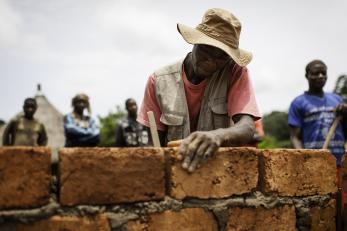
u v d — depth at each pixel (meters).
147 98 2.96
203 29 2.61
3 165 1.95
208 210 2.32
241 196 2.41
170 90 2.83
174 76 2.85
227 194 2.36
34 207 2.00
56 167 2.14
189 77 2.82
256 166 2.44
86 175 2.08
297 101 4.75
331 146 4.49
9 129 6.06
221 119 2.76
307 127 4.66
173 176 2.23
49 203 2.04
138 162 2.17
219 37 2.56
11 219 1.96
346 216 2.70
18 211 1.97
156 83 2.88
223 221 2.34
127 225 2.14
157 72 2.92
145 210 2.19
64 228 2.04
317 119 4.59
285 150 2.54
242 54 2.66
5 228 1.95
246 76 2.72
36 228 2.00
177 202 2.25
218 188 2.33
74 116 6.04
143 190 2.17
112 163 2.12
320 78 4.62
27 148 1.99
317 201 2.65
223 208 2.35
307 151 2.62
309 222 2.61
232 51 2.54
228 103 2.74
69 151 2.06
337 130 4.51
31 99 6.08
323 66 4.65
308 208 2.62
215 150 2.26
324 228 2.67
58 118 12.36
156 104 2.94
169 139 2.86
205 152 2.23
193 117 2.85
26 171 1.99
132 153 2.16
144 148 2.20
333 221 2.71
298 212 2.58
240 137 2.43
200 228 2.29
